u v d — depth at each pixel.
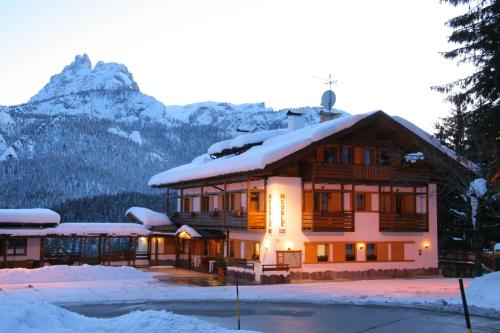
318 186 34.19
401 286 29.08
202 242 42.28
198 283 31.25
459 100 24.36
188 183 43.47
